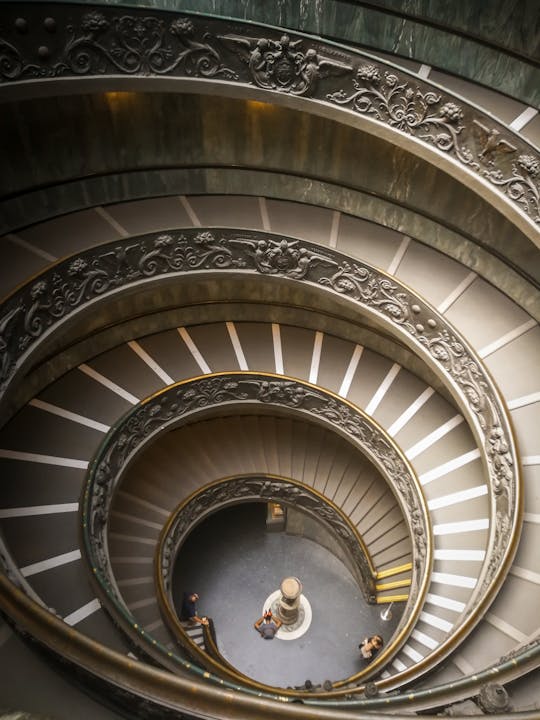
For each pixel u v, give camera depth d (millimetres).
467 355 10516
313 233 12383
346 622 16344
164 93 10297
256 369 14164
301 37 8656
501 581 8039
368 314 12328
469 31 9336
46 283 9617
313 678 15234
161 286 12102
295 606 15797
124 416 11664
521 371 10641
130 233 11312
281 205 12758
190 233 11344
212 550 18219
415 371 14484
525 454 9641
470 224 11453
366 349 15070
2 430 11680
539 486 9305
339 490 15633
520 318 11445
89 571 8695
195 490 14492
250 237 11695
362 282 11922
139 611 11641
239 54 8859
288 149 11664
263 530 18844
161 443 15414
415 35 9781
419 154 9438
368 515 15430
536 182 8453
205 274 12141
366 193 12227
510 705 4539
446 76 10062
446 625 10117
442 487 12172
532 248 10766
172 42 8594
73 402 12492
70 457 11430
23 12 7625
